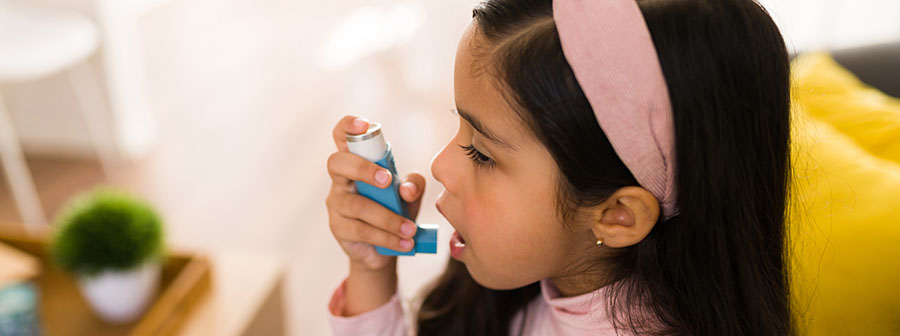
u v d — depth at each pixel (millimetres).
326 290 1851
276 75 3027
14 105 2393
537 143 779
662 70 747
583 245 845
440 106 2768
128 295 1165
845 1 1801
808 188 974
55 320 1195
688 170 770
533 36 763
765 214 808
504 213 814
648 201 784
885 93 1135
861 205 949
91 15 2234
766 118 778
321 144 2527
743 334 821
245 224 2100
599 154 771
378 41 3311
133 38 2430
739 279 809
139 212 1162
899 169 976
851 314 930
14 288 1152
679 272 819
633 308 857
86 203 1163
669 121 756
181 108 2758
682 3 752
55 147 2447
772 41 770
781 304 844
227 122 2666
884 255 920
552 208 804
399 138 2527
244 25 3498
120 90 2369
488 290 1000
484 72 775
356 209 885
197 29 3436
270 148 2498
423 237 904
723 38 750
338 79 2992
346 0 3719
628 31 742
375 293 980
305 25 3496
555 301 903
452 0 3559
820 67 1121
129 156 2438
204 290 1249
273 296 1287
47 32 2062
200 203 2191
